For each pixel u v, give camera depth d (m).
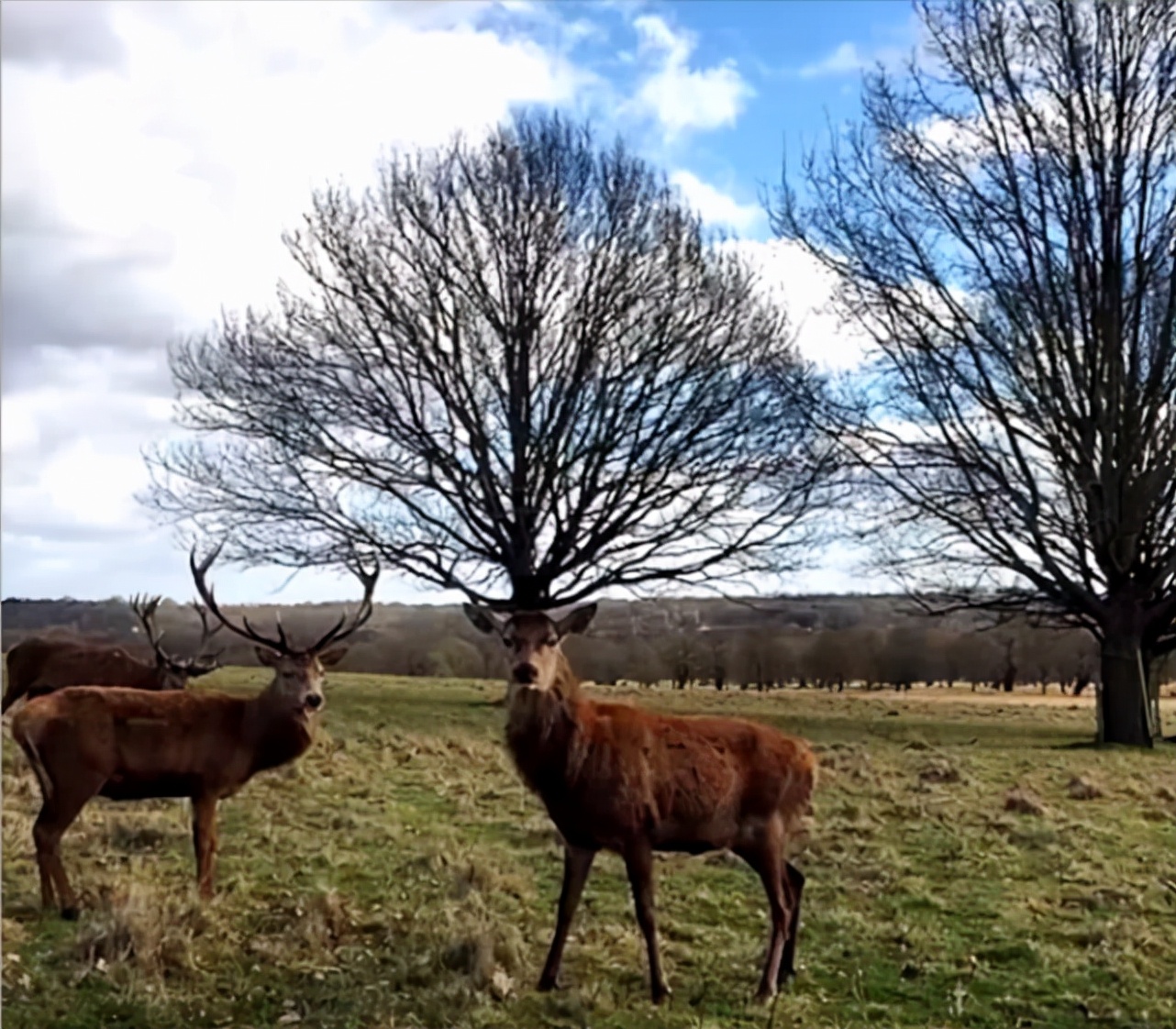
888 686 36.09
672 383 27.19
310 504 27.34
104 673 15.16
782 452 27.52
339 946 7.68
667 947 7.91
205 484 27.58
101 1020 6.43
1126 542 22.62
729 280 27.66
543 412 27.50
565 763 7.07
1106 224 22.64
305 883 9.15
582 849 7.27
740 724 7.64
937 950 8.09
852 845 11.01
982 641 35.47
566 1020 6.68
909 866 10.29
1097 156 22.69
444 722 20.95
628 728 7.25
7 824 10.34
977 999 7.30
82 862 9.41
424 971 7.15
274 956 7.41
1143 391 22.62
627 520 27.70
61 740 8.27
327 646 9.72
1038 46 23.19
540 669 7.02
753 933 8.40
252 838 10.51
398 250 27.48
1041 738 22.55
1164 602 22.50
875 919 8.77
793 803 7.59
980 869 10.24
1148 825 12.63
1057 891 9.66
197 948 7.41
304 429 27.00
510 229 27.27
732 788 7.34
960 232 23.58
